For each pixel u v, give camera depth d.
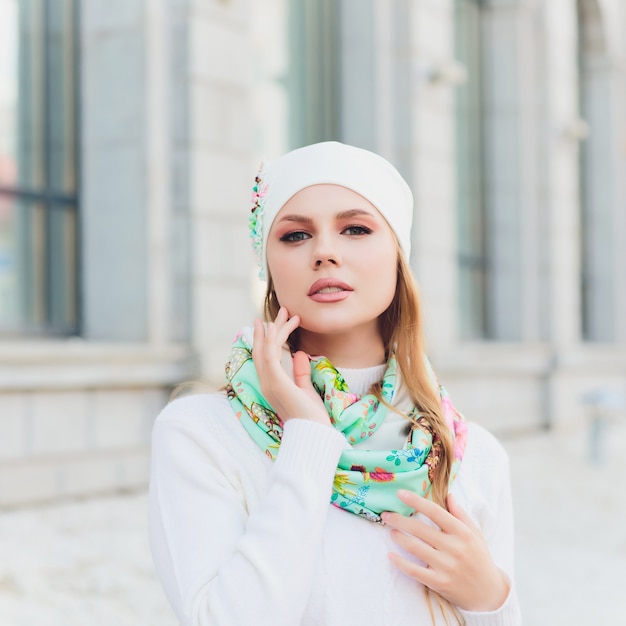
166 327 7.30
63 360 6.26
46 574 4.59
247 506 1.49
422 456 1.53
